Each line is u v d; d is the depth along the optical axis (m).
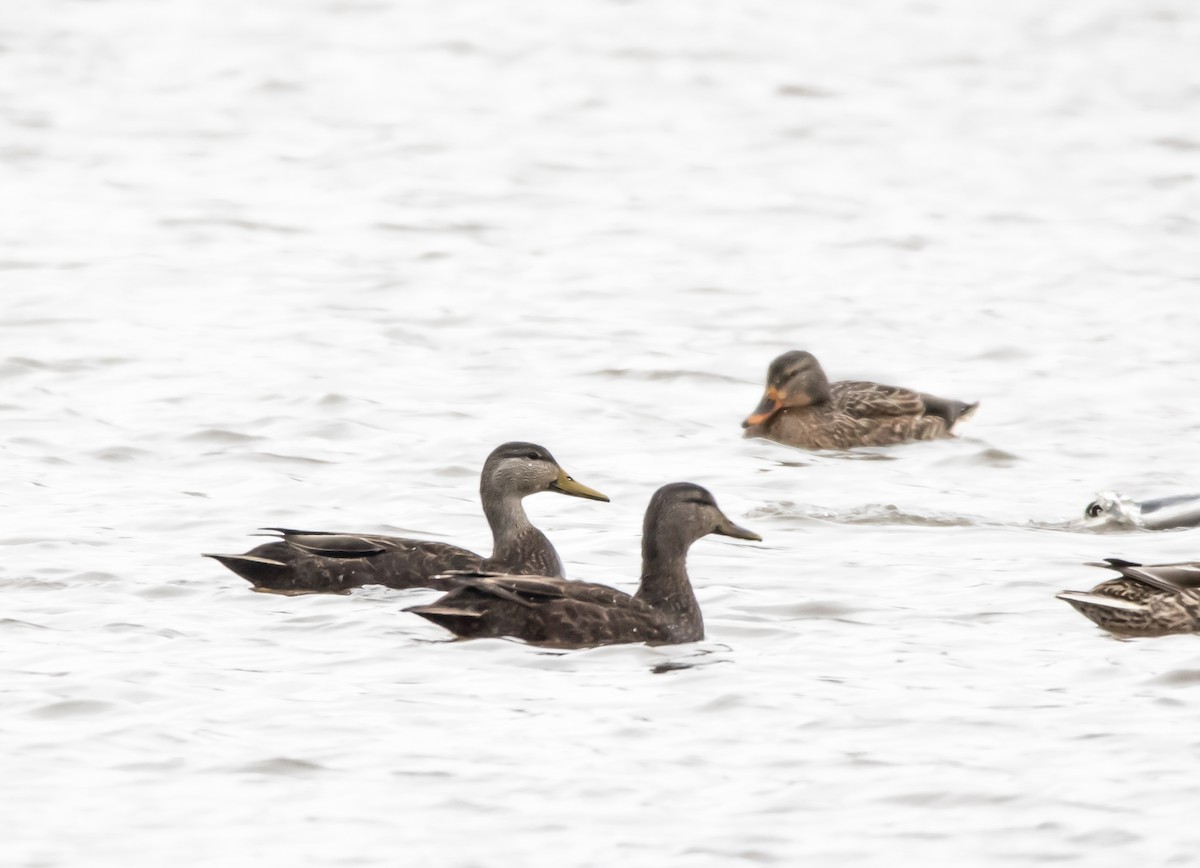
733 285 31.92
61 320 27.72
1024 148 45.94
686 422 23.38
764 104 51.12
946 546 17.62
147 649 13.93
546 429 22.47
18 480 19.53
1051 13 64.69
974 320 29.38
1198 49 59.09
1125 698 13.09
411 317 28.84
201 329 27.53
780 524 18.47
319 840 10.79
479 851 10.68
